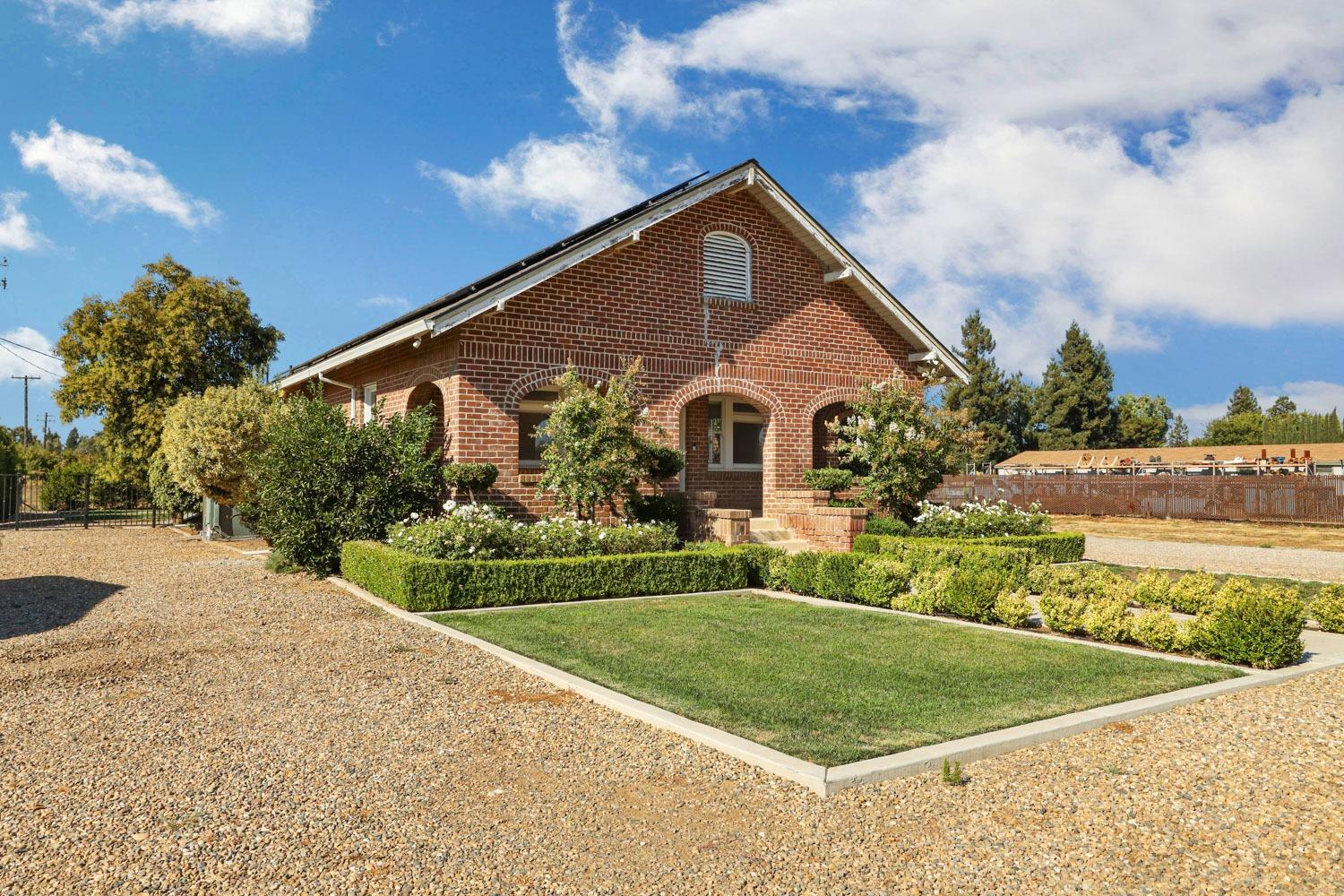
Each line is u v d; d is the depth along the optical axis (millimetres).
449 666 7730
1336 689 7207
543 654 8016
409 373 16125
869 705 6348
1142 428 70688
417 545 11562
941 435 17016
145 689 6973
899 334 19422
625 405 13891
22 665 7844
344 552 12984
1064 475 39469
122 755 5387
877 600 10953
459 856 4047
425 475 13891
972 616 9961
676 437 16281
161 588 12586
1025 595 9633
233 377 30250
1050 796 4816
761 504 19578
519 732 5871
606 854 4086
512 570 10922
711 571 12461
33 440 81688
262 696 6750
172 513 29438
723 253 17125
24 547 19672
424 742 5660
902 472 16781
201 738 5723
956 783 4969
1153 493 36125
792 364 17812
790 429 17766
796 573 12133
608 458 13367
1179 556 20031
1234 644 7910
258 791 4801
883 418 17078
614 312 15656
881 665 7641
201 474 19234
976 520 16594
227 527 22531
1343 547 22719
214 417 19125
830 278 18219
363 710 6391
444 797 4734
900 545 14398
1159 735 5906
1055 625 9281
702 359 16641
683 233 16531
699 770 5168
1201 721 6223
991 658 7965
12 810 4527
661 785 4938
